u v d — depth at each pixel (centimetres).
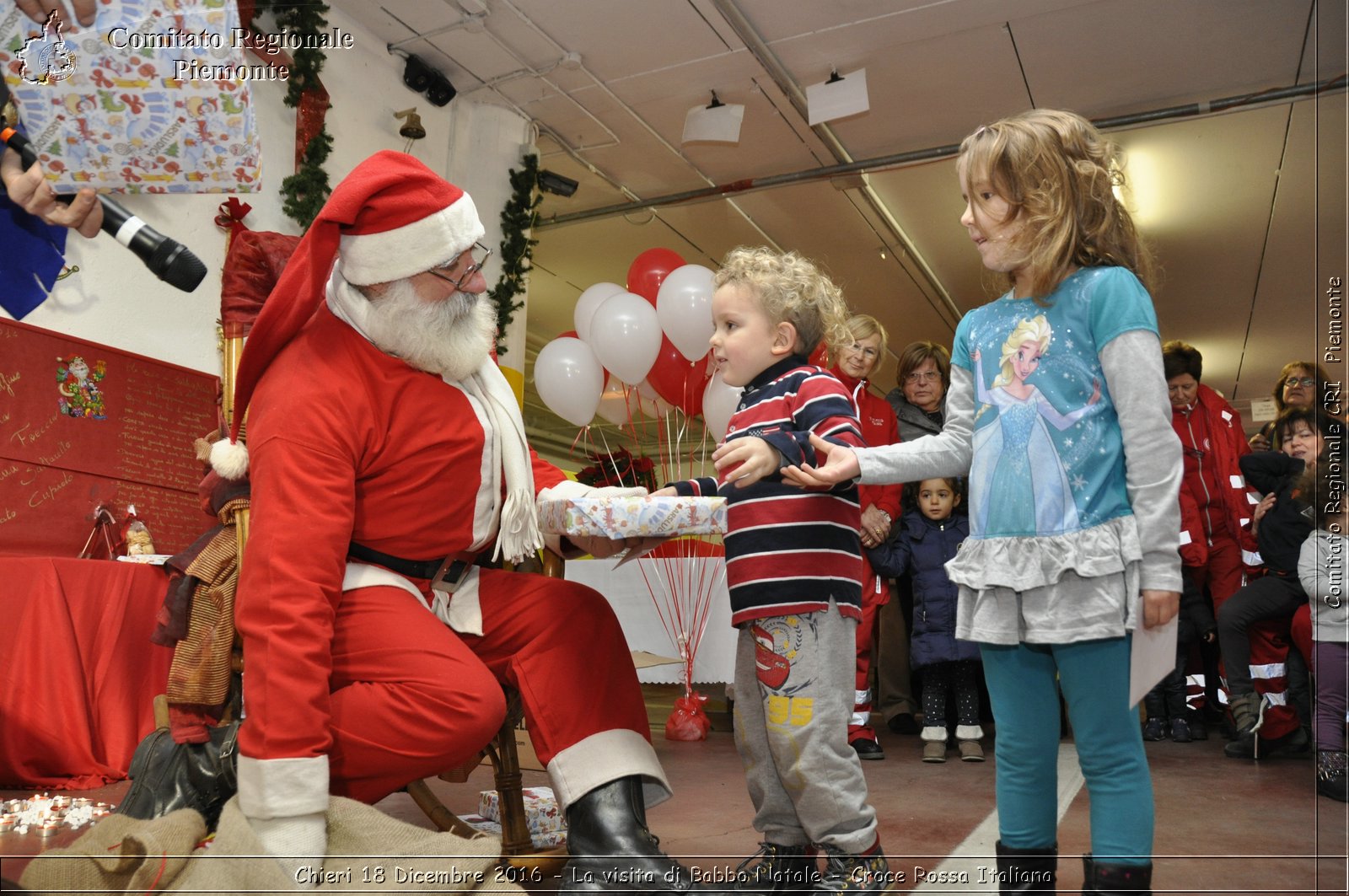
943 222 732
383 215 143
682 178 653
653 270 439
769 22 480
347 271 147
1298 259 760
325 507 134
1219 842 183
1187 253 762
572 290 890
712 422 387
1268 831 194
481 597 158
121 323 351
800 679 142
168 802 147
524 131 563
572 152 611
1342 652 247
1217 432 402
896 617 398
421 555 151
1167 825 200
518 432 161
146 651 268
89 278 342
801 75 528
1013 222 139
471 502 153
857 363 352
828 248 775
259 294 204
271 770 122
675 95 548
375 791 138
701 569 362
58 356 324
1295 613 303
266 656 126
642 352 387
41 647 246
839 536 147
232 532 203
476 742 136
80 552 321
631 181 659
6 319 310
